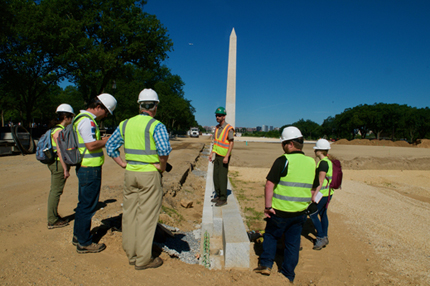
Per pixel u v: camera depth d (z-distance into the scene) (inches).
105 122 1987.0
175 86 2353.6
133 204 116.2
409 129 2566.4
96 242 136.6
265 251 129.4
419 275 146.4
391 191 390.6
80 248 124.7
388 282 138.2
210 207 207.6
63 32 760.3
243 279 121.3
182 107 1840.6
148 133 109.3
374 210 278.4
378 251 176.9
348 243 189.0
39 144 146.3
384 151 1266.0
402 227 227.6
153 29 929.5
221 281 117.6
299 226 126.3
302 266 151.9
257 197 322.0
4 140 517.3
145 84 1667.1
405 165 698.8
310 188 123.1
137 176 111.0
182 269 123.0
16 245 127.9
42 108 1653.5
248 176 481.7
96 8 880.9
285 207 121.5
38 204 197.6
